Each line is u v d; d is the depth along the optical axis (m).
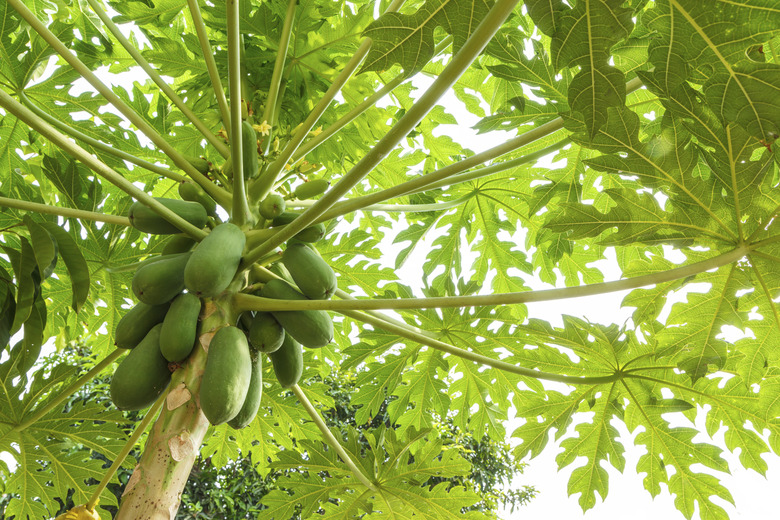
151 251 3.09
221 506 9.55
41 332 2.69
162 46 3.33
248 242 2.26
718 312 2.48
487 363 2.70
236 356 1.95
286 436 3.62
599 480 3.20
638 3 2.28
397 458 3.08
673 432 3.11
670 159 2.16
